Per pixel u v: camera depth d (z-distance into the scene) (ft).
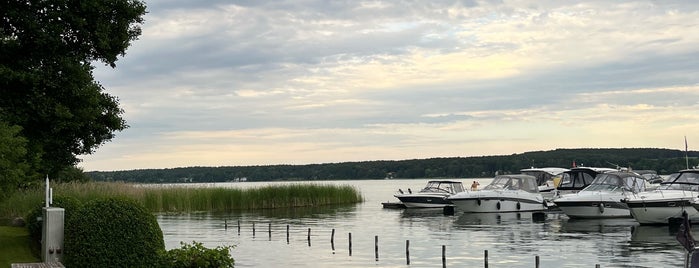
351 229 121.39
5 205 104.73
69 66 101.19
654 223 115.14
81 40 106.83
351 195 214.48
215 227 126.21
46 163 106.22
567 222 128.36
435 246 92.94
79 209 48.24
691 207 113.19
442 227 123.13
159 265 46.88
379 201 236.63
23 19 100.32
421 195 186.39
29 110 100.22
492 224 127.85
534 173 177.78
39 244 63.57
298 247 94.17
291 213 168.04
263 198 186.70
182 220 143.64
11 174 74.28
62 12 102.63
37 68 101.55
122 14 109.70
